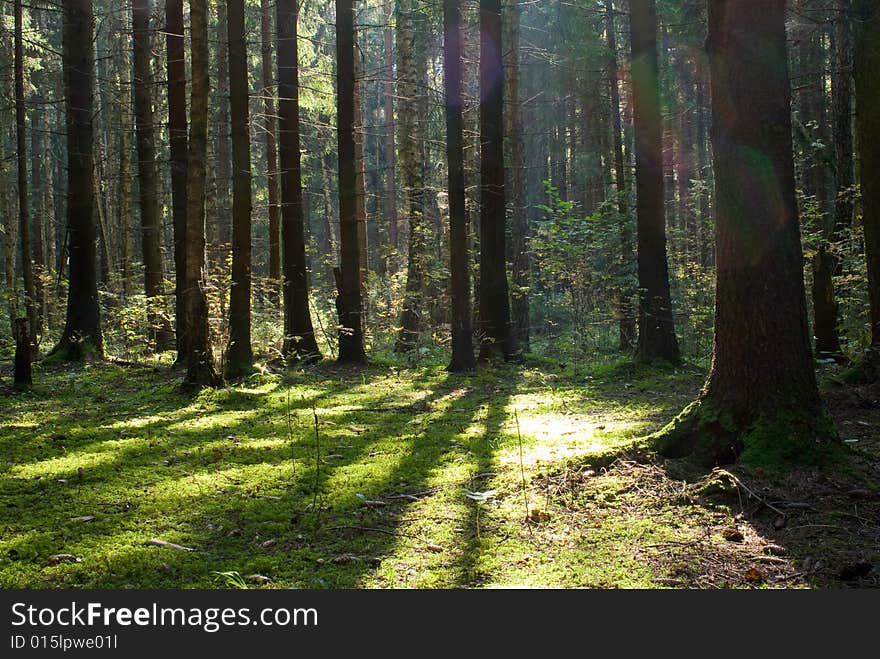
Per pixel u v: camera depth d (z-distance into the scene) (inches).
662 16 620.7
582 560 147.9
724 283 202.7
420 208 667.4
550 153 1251.8
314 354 537.0
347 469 225.8
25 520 176.6
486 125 517.0
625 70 794.2
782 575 137.1
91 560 151.3
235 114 466.3
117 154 912.9
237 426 302.8
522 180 682.8
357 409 346.3
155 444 264.1
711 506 172.7
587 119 927.0
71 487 205.8
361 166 770.8
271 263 688.4
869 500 167.5
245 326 463.5
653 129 449.4
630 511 174.1
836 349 394.0
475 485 203.5
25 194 594.6
